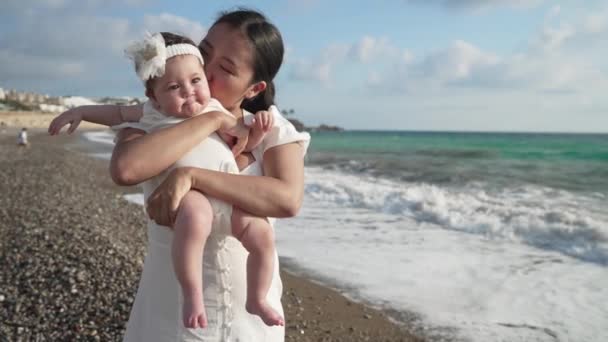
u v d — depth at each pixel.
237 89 1.99
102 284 5.84
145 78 1.82
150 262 1.95
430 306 5.84
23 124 76.38
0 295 5.54
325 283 6.68
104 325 4.89
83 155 29.20
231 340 1.86
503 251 7.86
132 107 2.02
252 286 1.83
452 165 21.89
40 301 5.39
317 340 5.13
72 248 7.22
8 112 79.69
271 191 1.82
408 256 7.71
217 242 1.83
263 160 1.97
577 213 9.83
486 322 5.38
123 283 5.91
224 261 1.85
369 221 10.20
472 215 9.98
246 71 1.97
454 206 10.84
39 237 7.90
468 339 5.03
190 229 1.72
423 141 52.31
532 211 9.84
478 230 9.13
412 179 16.80
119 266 6.48
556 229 8.55
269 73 2.04
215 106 1.97
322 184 14.78
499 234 8.80
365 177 17.61
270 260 1.84
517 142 44.97
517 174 17.67
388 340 5.11
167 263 1.88
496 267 7.07
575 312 5.53
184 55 1.87
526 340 4.96
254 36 1.95
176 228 1.74
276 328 2.01
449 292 6.23
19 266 6.48
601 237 7.98
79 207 11.37
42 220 9.25
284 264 7.49
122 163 1.71
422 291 6.29
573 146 35.12
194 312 1.72
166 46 1.87
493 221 9.42
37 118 78.38
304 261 7.59
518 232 8.77
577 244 7.91
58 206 11.16
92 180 17.11
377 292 6.31
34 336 4.69
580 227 8.48
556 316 5.45
